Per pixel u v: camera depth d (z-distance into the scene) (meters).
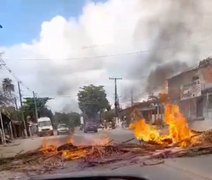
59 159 19.52
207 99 47.44
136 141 27.64
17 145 41.66
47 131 70.31
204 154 19.34
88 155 19.75
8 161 20.56
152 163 16.81
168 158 18.58
